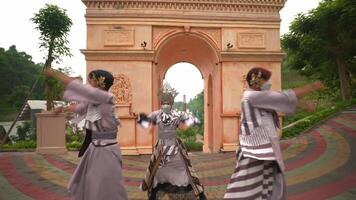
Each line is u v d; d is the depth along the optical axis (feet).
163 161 23.80
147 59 58.85
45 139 53.42
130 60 58.65
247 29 61.62
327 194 26.89
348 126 60.23
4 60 177.47
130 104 57.88
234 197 16.07
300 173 34.71
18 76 183.93
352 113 69.56
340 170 34.81
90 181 16.89
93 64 58.18
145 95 58.59
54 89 64.80
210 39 61.31
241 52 60.59
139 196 28.66
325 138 53.98
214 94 65.82
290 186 29.86
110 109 17.65
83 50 57.77
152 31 59.98
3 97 173.37
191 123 24.52
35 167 42.19
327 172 34.35
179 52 71.00
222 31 61.21
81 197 17.21
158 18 59.57
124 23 58.90
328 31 84.23
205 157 52.75
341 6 76.89
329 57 89.35
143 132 57.93
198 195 23.56
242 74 60.85
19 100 167.22
